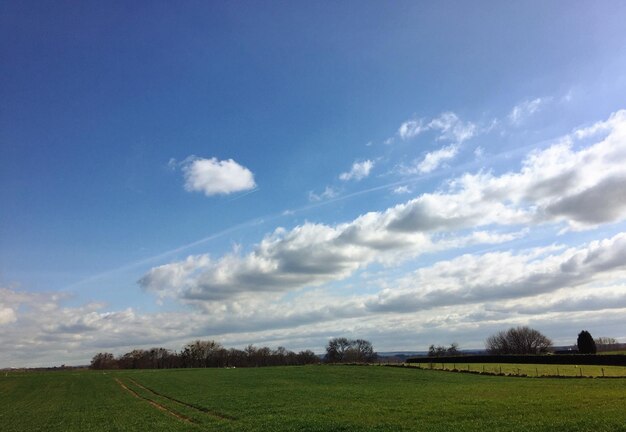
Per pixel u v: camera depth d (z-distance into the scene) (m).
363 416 36.94
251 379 90.19
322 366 130.62
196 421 39.91
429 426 30.83
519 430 27.81
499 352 180.88
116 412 49.78
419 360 139.88
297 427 32.91
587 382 62.97
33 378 116.19
